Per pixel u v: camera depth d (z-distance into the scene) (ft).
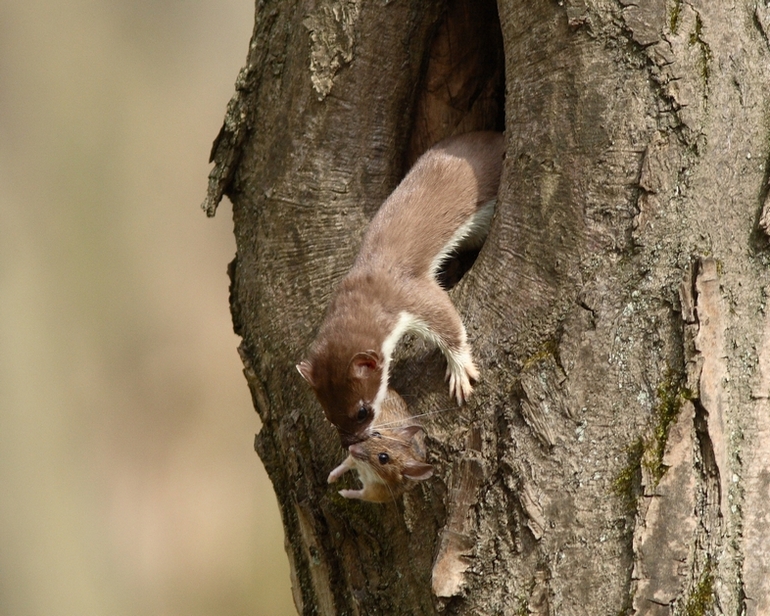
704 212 28.30
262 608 71.15
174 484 75.36
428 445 29.94
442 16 35.27
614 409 28.25
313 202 34.88
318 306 34.50
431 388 30.76
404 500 30.71
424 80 36.52
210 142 85.10
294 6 35.32
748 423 28.50
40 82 79.92
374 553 32.35
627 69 28.40
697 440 27.71
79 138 80.12
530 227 29.55
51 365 75.46
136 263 79.97
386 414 31.12
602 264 28.55
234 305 37.40
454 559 28.99
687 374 27.73
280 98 35.35
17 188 77.77
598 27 28.53
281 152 35.35
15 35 79.66
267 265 35.63
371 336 31.12
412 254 33.45
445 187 34.86
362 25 34.27
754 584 27.94
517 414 28.89
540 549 28.27
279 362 34.96
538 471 28.40
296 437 33.99
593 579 27.96
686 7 28.32
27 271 76.33
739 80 28.53
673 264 28.19
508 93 30.58
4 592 69.97
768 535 28.27
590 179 28.68
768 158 28.78
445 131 37.29
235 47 88.48
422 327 30.81
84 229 78.69
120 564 72.02
